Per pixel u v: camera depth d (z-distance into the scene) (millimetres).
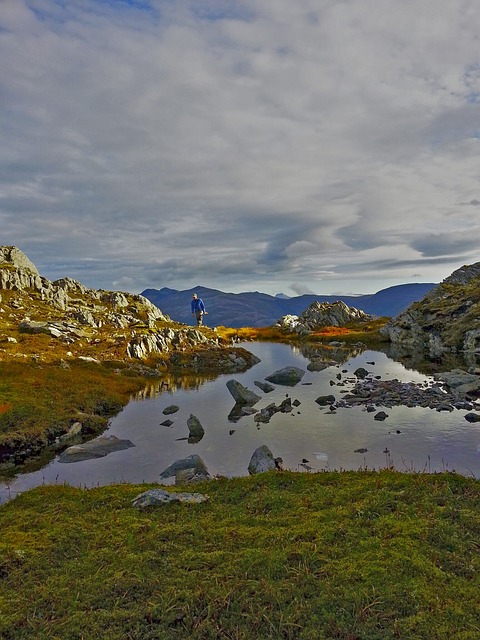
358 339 105938
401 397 41156
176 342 84438
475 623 9453
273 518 15094
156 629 9836
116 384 50719
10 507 17891
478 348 70312
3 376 43656
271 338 124250
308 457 26188
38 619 10227
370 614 9906
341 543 12984
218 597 10672
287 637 9422
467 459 24719
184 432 33375
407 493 16484
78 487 21125
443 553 12227
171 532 14320
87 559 12883
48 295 105688
